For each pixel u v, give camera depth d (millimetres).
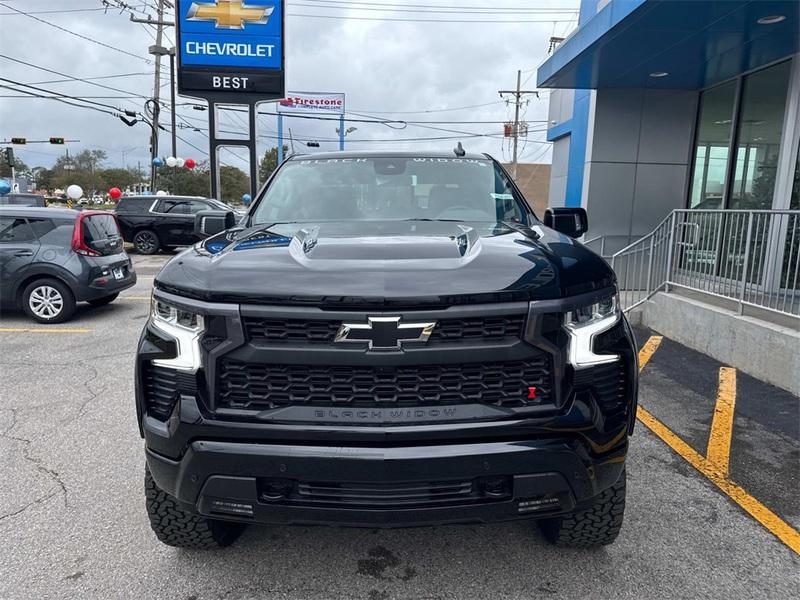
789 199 8000
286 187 3678
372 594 2604
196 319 2209
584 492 2271
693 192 11109
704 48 8266
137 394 2398
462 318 2107
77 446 4117
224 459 2160
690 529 3104
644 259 9469
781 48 8047
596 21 8031
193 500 2275
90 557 2854
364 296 2074
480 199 3514
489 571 2756
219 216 3688
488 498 2197
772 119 8703
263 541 2994
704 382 5531
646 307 7871
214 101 16750
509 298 2127
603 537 2760
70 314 8227
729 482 3617
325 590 2629
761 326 5570
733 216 6199
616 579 2697
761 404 4957
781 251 5523
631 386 2371
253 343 2146
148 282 12406
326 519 2203
